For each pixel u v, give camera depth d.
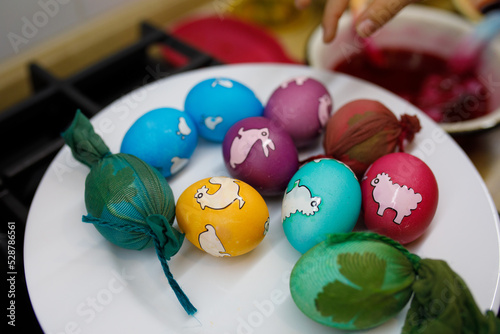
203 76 0.42
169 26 0.55
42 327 0.29
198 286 0.31
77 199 0.34
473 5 0.48
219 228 0.30
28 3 0.44
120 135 0.38
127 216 0.30
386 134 0.34
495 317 0.26
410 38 0.47
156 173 0.32
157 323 0.30
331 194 0.30
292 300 0.31
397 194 0.31
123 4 0.51
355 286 0.26
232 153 0.34
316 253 0.28
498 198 0.39
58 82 0.43
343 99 0.40
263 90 0.41
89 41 0.50
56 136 0.41
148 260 0.32
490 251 0.31
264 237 0.33
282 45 0.51
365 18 0.35
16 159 0.40
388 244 0.28
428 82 0.46
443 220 0.33
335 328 0.29
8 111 0.40
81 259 0.32
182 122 0.35
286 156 0.33
